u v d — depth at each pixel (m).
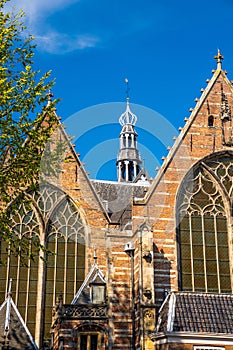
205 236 49.34
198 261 48.41
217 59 56.06
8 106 32.19
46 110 33.12
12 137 32.09
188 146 52.03
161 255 47.38
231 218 49.97
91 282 47.31
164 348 39.56
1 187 31.72
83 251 52.38
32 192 53.12
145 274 44.41
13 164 32.19
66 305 44.53
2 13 33.84
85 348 43.66
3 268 50.16
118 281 46.41
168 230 48.34
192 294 43.38
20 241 33.06
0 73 32.06
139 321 43.06
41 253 51.31
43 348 48.03
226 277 48.22
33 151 32.44
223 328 40.28
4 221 31.91
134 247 47.06
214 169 51.75
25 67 33.03
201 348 39.19
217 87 54.78
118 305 45.56
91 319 44.19
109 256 46.97
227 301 43.12
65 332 43.62
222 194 50.97
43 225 52.47
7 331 42.47
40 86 32.94
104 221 53.69
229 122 53.53
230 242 49.22
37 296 49.78
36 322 48.88
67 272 51.38
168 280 46.56
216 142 52.53
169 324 40.09
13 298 49.47
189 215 49.84
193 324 40.31
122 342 44.41
